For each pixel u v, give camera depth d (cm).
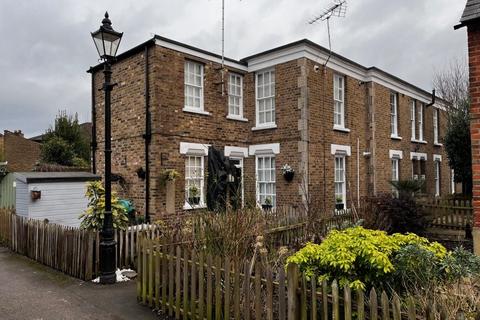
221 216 649
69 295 606
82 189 1073
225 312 446
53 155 2709
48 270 761
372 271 409
